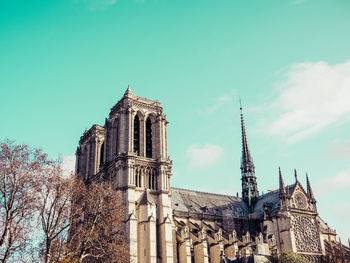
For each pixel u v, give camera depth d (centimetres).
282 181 13500
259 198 14938
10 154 5750
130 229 9406
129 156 10431
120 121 11094
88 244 7112
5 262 5247
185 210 12575
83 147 13375
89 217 7162
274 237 12719
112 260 7200
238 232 13138
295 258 8925
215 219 12900
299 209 13312
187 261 10144
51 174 6209
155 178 10812
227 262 10581
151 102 11869
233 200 14725
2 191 5606
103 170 11131
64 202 6184
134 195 10100
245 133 16412
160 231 10075
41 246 6047
